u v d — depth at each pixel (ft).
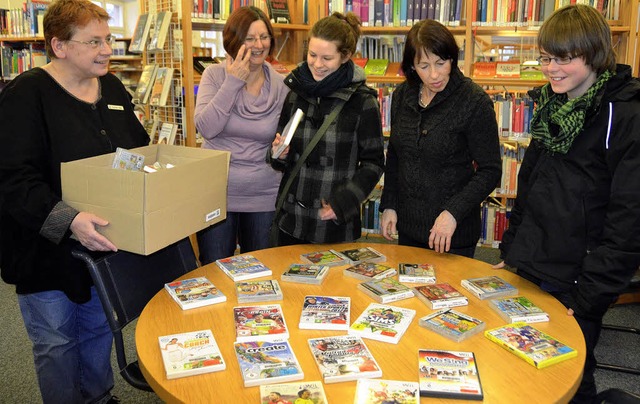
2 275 5.57
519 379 3.71
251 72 7.33
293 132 5.94
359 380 3.62
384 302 4.92
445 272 5.76
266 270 5.61
